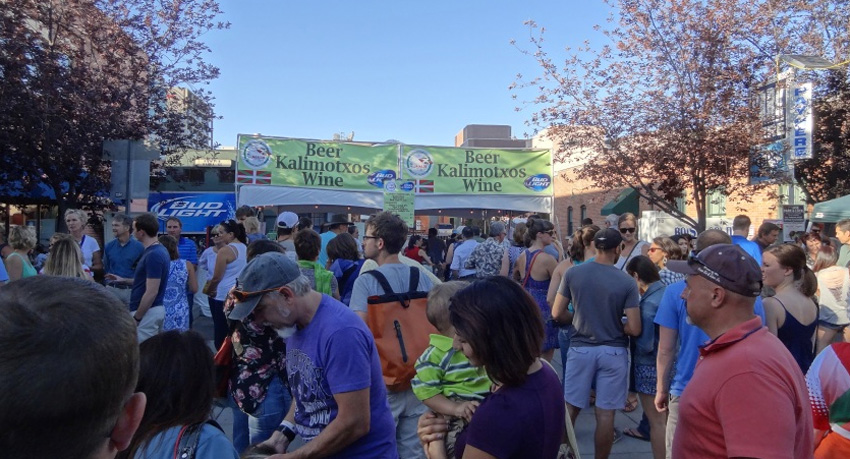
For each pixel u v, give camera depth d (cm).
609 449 463
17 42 1280
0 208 1662
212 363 215
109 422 103
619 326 463
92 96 1380
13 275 561
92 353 96
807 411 212
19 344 90
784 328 415
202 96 1664
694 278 231
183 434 201
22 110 1278
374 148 1667
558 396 215
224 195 1864
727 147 1227
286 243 764
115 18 1479
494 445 200
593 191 2339
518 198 1752
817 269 579
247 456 286
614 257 479
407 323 365
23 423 90
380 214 425
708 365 217
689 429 216
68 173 1417
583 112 1320
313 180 1616
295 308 272
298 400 283
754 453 190
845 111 1353
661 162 1291
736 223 708
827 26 1398
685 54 1258
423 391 271
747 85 1277
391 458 285
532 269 662
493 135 5112
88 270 662
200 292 1059
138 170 880
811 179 1474
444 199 1712
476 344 208
